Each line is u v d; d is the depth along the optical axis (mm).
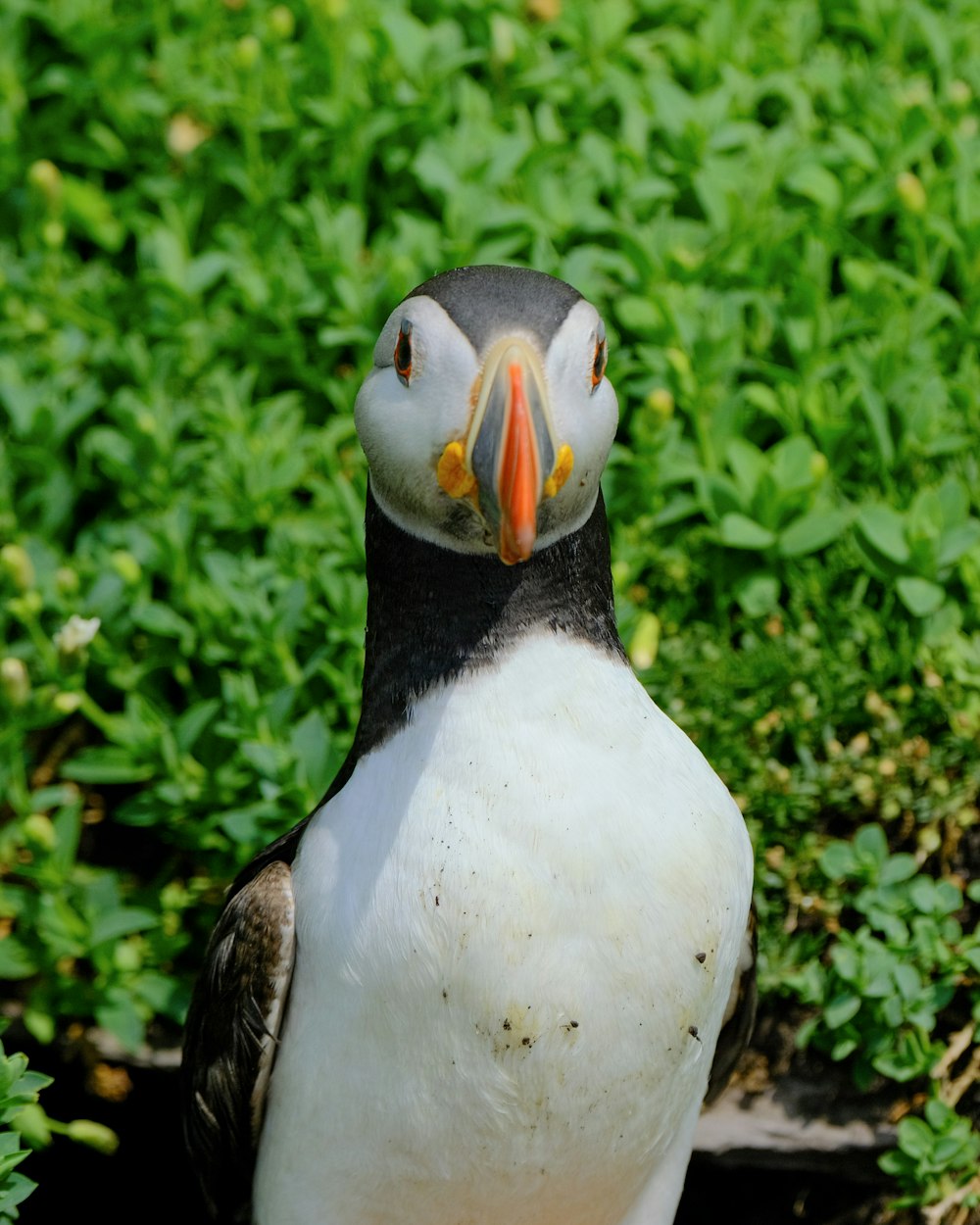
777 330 6574
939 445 6035
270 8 7574
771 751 5699
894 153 6902
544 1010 3875
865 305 6605
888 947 5176
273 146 7223
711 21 7453
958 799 5418
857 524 5816
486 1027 3893
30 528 6316
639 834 3914
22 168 7273
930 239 6828
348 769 4387
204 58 7281
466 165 6809
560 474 3812
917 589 5672
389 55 7211
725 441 6172
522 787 3889
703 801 4082
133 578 5789
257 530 6238
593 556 4129
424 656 4027
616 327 6617
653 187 6738
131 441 6195
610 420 3996
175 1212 6371
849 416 6285
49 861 5383
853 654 5707
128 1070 5699
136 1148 6152
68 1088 5891
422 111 7059
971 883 5547
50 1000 5484
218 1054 4406
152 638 6004
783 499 5855
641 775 3984
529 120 7262
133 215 7102
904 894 5301
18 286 6707
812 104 7508
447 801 3918
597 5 7465
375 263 6719
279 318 6520
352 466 6273
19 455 6246
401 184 7133
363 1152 4125
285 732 5578
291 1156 4250
